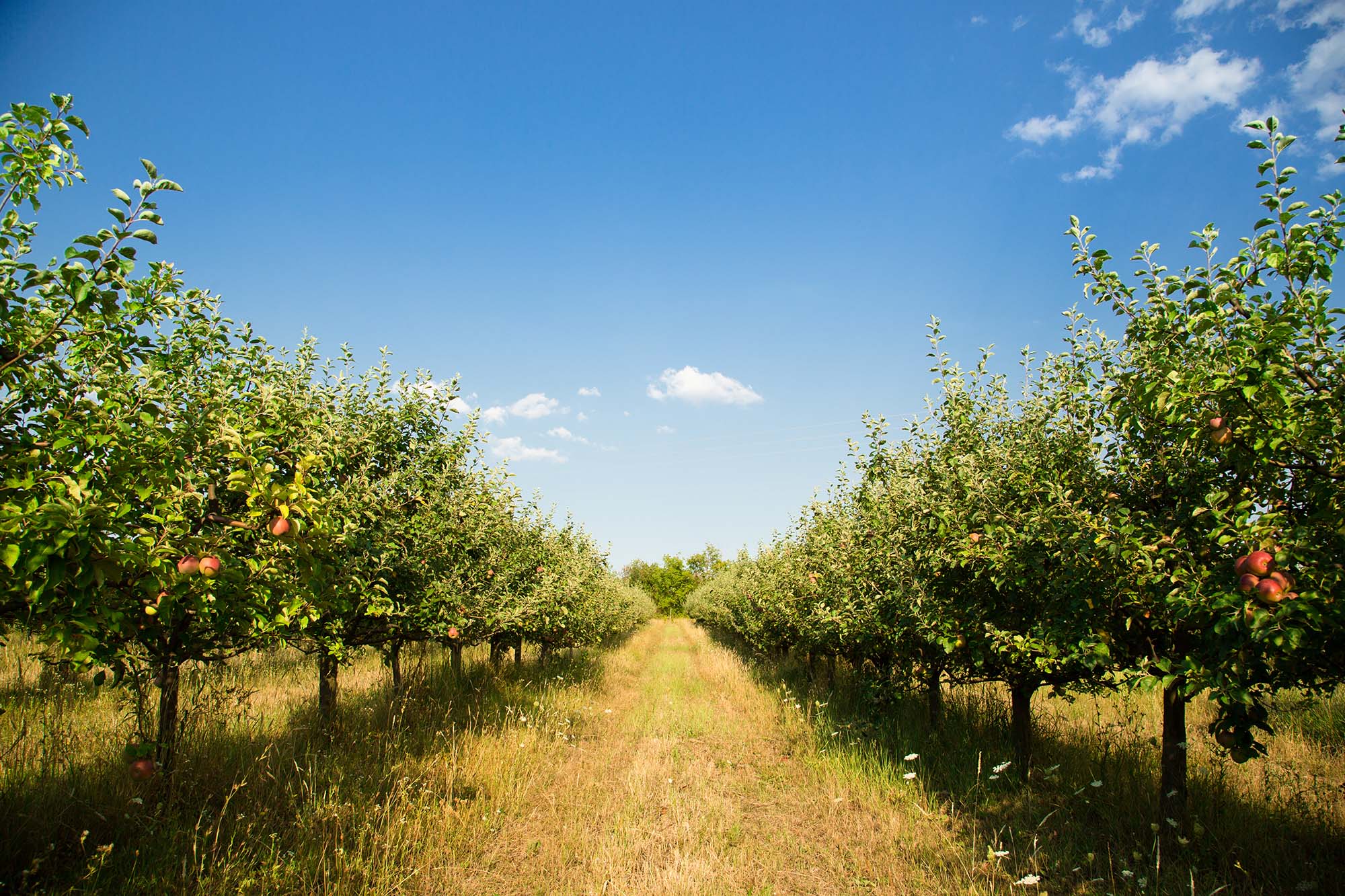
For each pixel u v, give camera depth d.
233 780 5.24
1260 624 2.94
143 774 4.21
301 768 5.77
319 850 4.49
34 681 8.14
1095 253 4.27
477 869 4.76
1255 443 3.38
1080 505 4.75
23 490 2.77
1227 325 3.57
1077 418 5.31
